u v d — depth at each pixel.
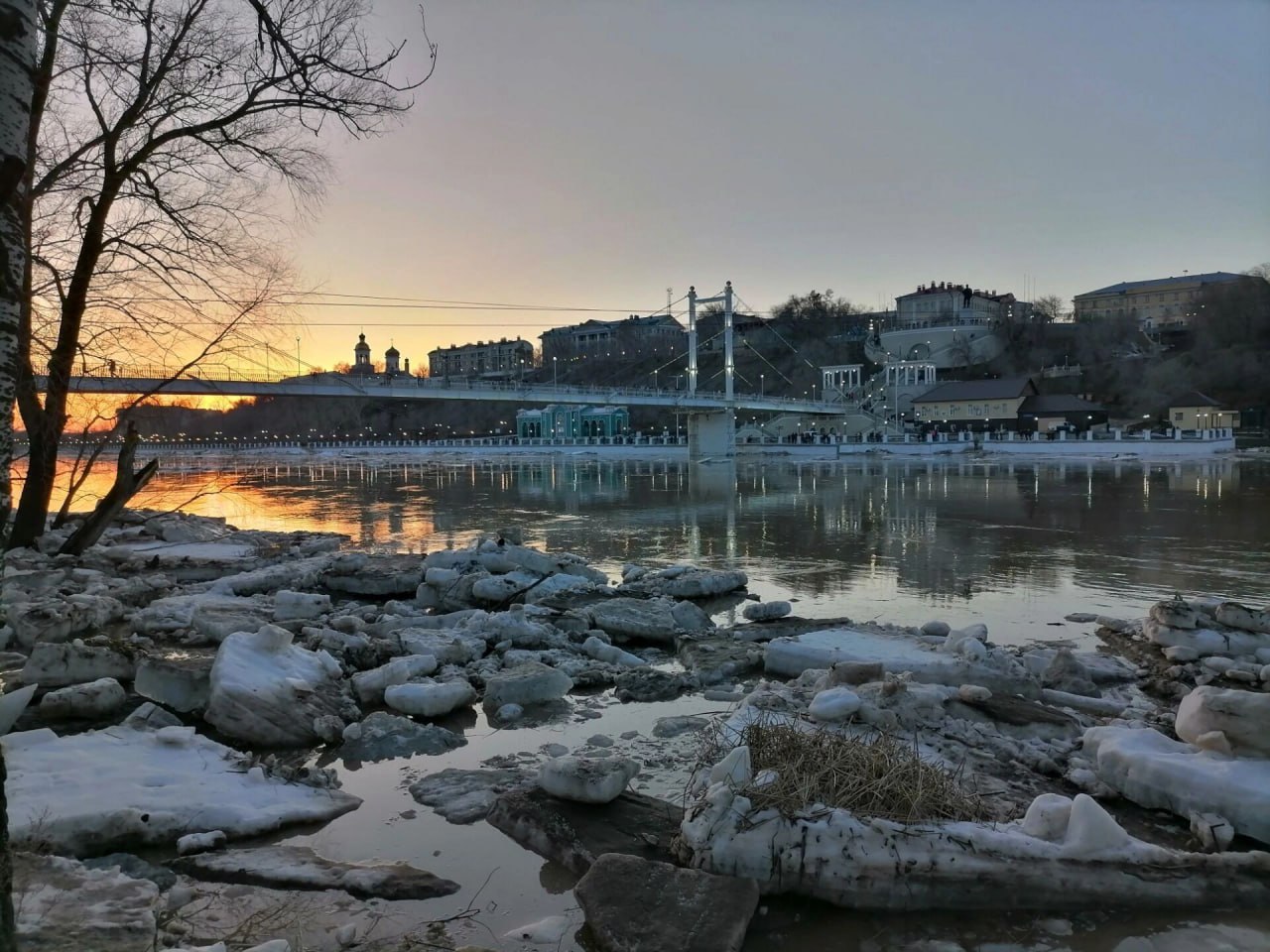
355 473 57.41
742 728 5.36
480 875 4.08
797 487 37.34
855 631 8.38
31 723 5.92
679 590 11.45
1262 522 20.86
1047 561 14.70
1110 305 141.25
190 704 6.25
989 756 5.35
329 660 6.99
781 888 3.90
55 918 3.28
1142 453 66.69
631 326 175.75
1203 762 4.77
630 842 4.25
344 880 3.93
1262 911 3.78
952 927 3.68
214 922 3.53
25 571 10.87
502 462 75.56
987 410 91.44
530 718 6.48
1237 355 97.81
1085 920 3.72
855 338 149.25
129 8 10.81
